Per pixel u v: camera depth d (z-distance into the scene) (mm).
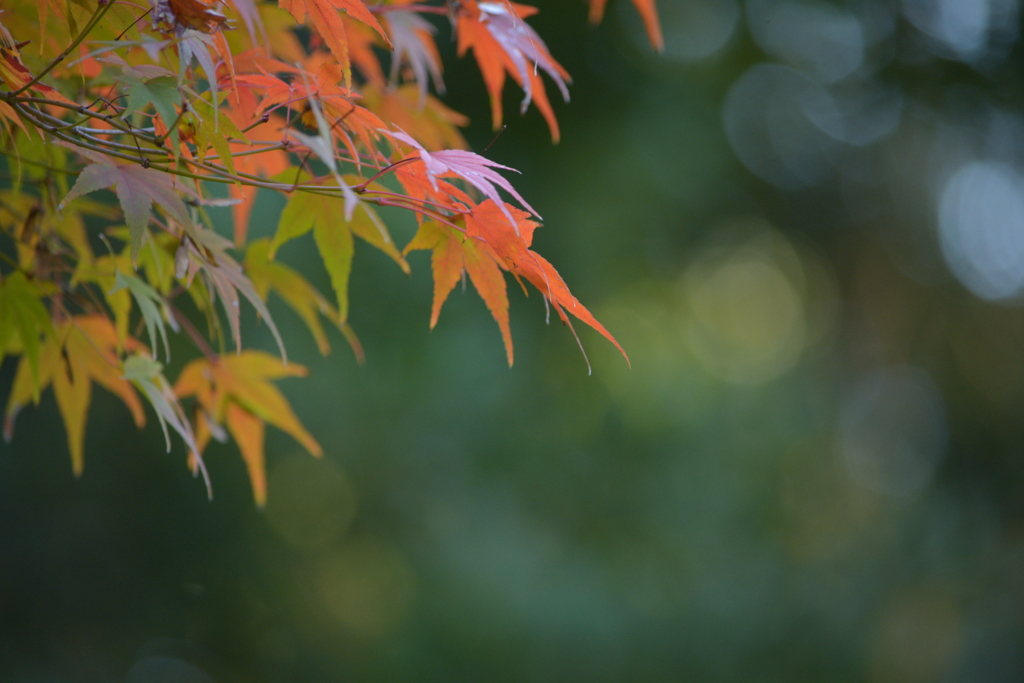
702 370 7574
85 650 5535
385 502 5930
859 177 8836
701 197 6977
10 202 1421
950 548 7777
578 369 6492
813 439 8031
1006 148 7914
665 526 6531
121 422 5512
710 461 7000
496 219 1021
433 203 1022
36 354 1379
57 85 1231
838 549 7746
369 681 6023
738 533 6898
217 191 3818
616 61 6301
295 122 1154
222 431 1716
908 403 9570
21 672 5156
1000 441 8539
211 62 925
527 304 6258
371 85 1643
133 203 964
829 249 9320
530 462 6141
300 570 6395
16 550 5320
